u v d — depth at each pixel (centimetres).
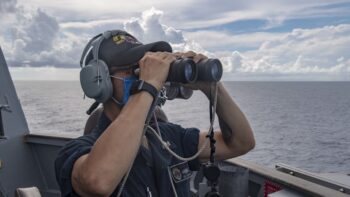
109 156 126
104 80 144
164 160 154
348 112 3616
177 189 154
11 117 418
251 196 257
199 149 172
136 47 146
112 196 140
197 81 153
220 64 151
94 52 148
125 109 136
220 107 173
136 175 145
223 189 229
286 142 1845
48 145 421
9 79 427
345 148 1812
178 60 142
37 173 426
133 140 130
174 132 173
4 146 398
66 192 137
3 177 392
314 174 231
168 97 159
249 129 178
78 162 134
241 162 263
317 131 2475
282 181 218
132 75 145
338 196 189
